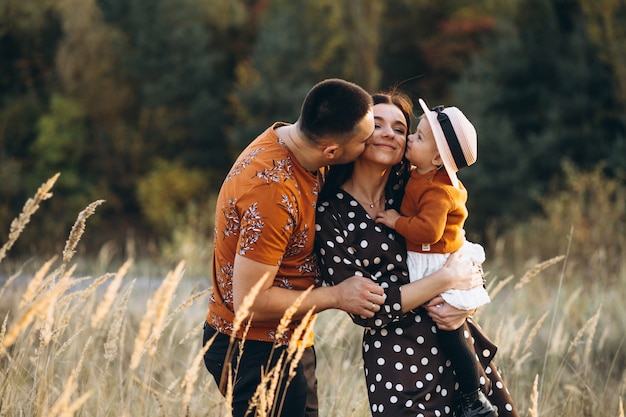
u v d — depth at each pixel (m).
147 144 22.83
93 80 22.38
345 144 2.67
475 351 3.03
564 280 8.10
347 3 20.84
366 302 2.74
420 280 2.84
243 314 2.31
